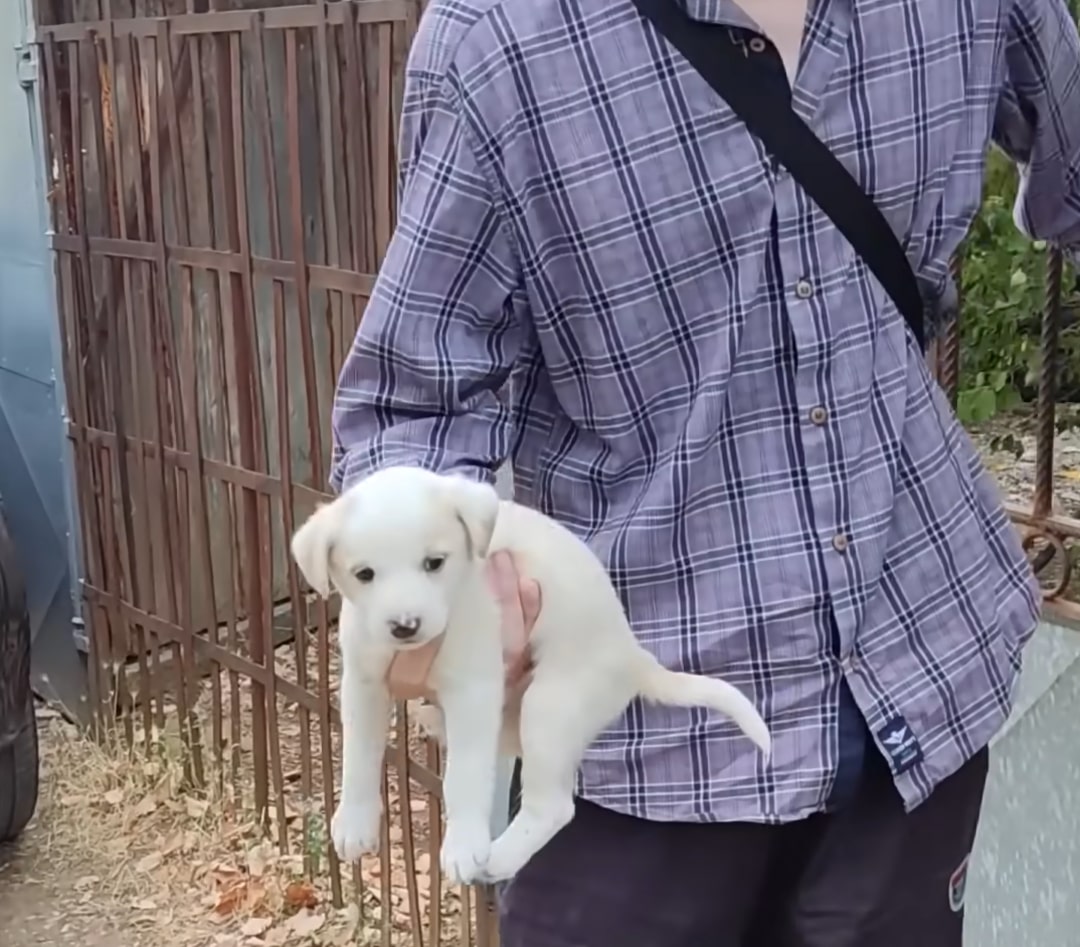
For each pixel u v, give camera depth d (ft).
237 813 12.37
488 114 4.83
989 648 5.41
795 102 4.87
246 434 11.35
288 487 10.90
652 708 5.17
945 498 5.32
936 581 5.29
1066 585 7.63
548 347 5.09
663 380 4.99
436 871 9.89
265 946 10.85
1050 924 7.93
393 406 5.09
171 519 12.44
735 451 5.02
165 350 12.13
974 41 5.16
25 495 14.65
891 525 5.20
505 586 4.66
